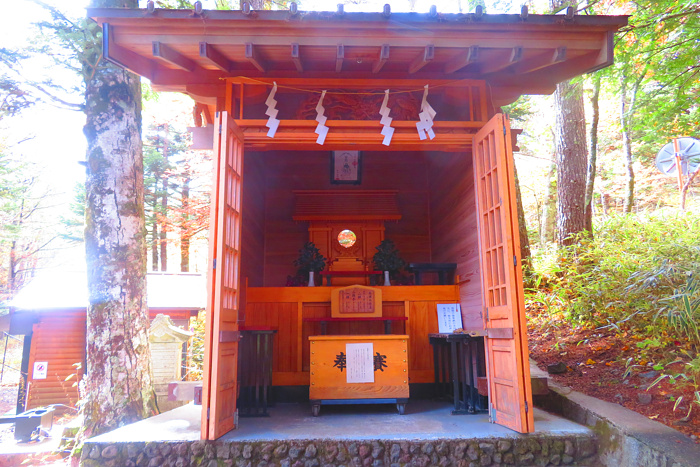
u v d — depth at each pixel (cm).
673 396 331
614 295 488
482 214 384
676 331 396
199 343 845
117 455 304
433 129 400
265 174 620
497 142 348
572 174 674
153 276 898
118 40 337
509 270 328
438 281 570
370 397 398
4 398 966
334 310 473
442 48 353
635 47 457
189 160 1434
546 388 370
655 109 509
